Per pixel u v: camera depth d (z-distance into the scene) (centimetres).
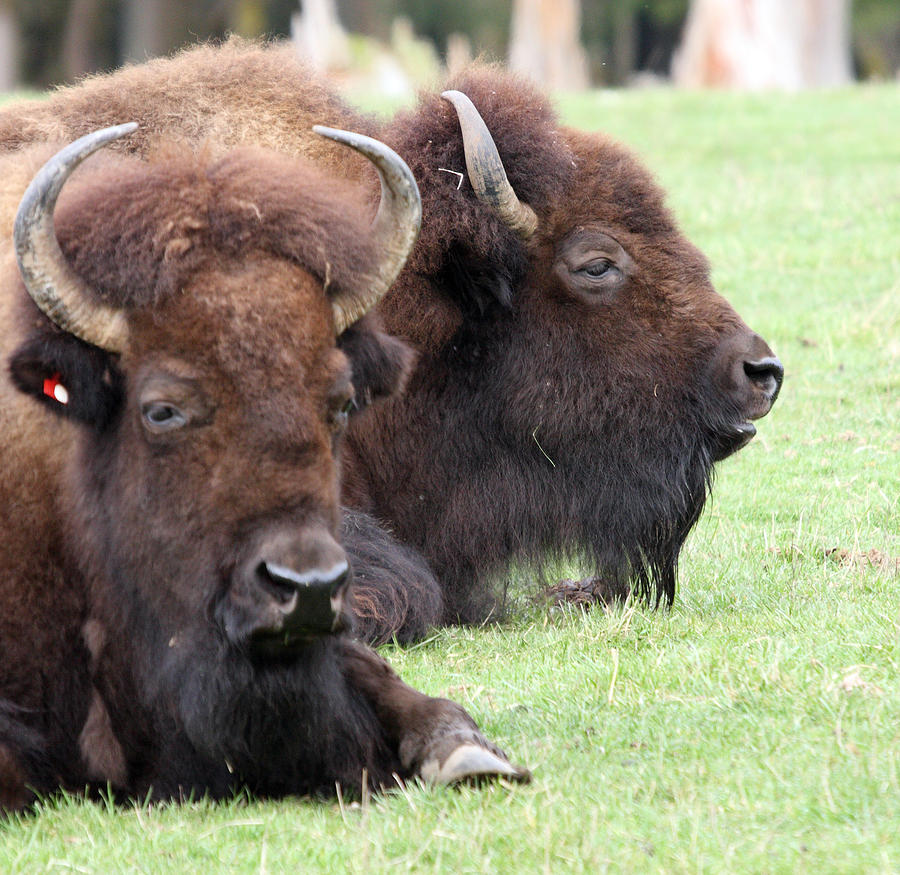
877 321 4844
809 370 4459
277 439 1764
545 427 2853
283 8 16625
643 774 1800
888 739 1841
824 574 2862
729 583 2884
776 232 6125
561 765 1884
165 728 1962
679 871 1525
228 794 1959
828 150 7856
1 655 1972
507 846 1616
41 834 1758
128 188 1850
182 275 1789
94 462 1919
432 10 18900
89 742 1991
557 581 3127
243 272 1805
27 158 2280
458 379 2866
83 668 2003
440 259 2809
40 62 17088
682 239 2936
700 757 1858
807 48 14488
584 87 15125
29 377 1827
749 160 7725
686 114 9169
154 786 1988
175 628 1853
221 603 1781
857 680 2033
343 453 2798
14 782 1858
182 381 1773
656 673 2219
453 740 1881
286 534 1733
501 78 2981
